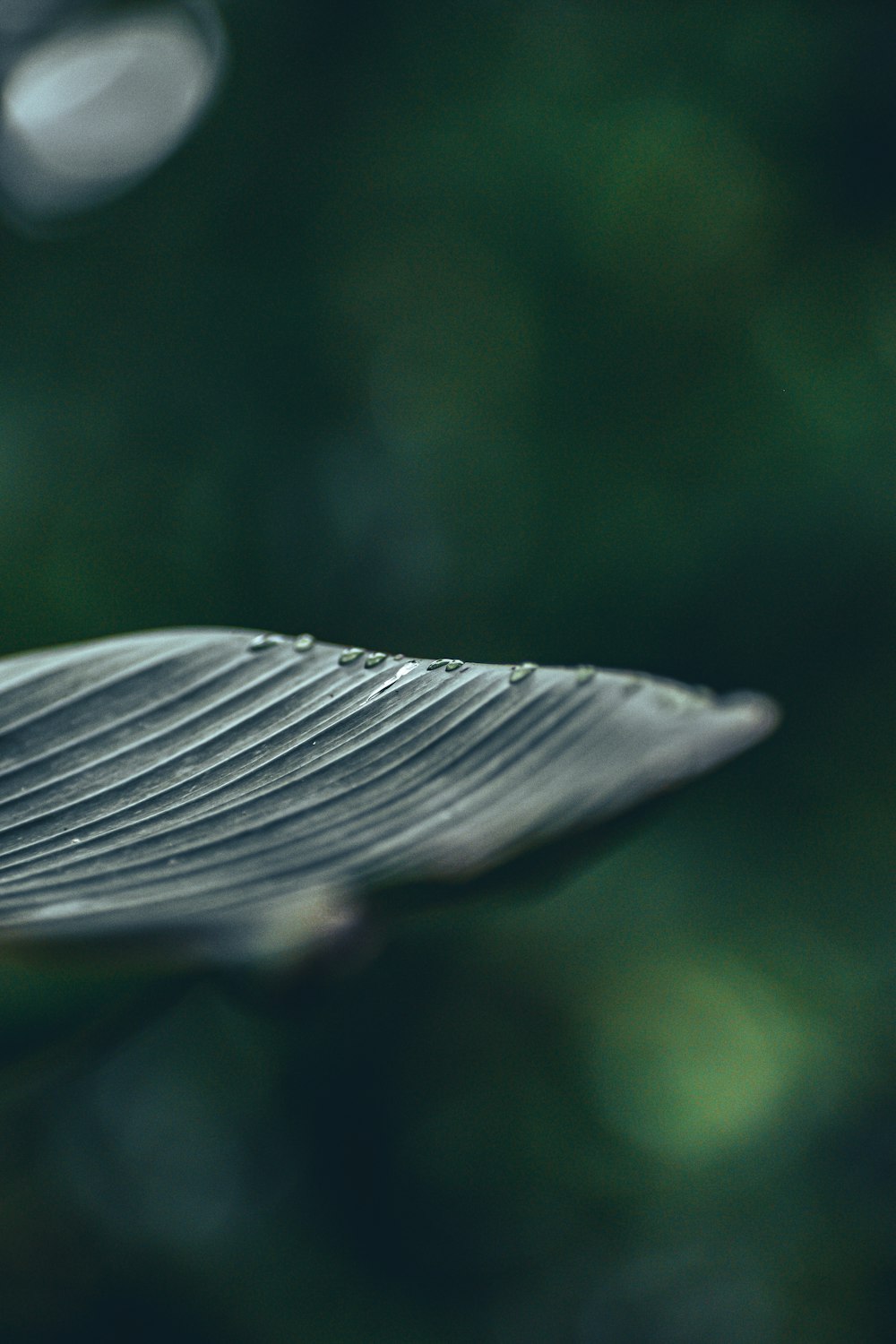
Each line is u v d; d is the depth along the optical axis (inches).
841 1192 57.3
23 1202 63.1
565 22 64.1
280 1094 64.2
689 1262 59.7
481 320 63.1
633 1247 60.1
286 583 61.4
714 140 61.9
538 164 61.4
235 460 61.6
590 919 59.5
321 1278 62.2
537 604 62.2
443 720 19.2
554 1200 60.7
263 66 64.8
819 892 61.1
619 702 19.5
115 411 61.2
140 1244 63.5
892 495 60.7
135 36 66.2
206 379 62.4
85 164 64.6
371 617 62.4
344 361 63.2
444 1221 62.2
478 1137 61.7
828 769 62.3
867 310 62.7
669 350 62.3
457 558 62.4
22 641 58.0
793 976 58.8
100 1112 63.2
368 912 18.3
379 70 64.2
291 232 63.7
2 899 18.3
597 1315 60.4
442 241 62.8
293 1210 64.1
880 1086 57.4
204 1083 63.8
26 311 62.6
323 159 64.0
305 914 18.2
